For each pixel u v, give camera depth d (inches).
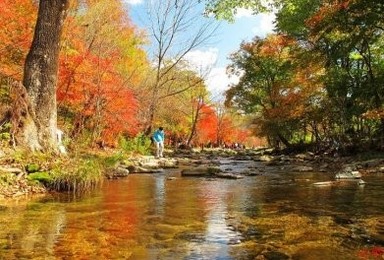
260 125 1700.3
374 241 202.1
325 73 1111.6
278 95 1555.1
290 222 248.4
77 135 753.6
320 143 1261.1
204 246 193.8
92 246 193.0
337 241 202.5
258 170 685.9
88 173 411.8
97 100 806.5
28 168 384.5
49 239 204.7
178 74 1713.8
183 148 2032.5
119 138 997.8
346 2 829.2
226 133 3196.4
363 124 1035.9
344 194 368.8
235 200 339.9
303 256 177.6
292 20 1204.5
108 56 845.2
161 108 1786.4
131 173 613.9
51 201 326.3
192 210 291.3
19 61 679.1
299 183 471.2
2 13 635.5
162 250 186.9
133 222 247.9
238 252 183.9
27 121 429.1
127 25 1109.7
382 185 432.1
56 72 467.5
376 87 920.3
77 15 870.4
